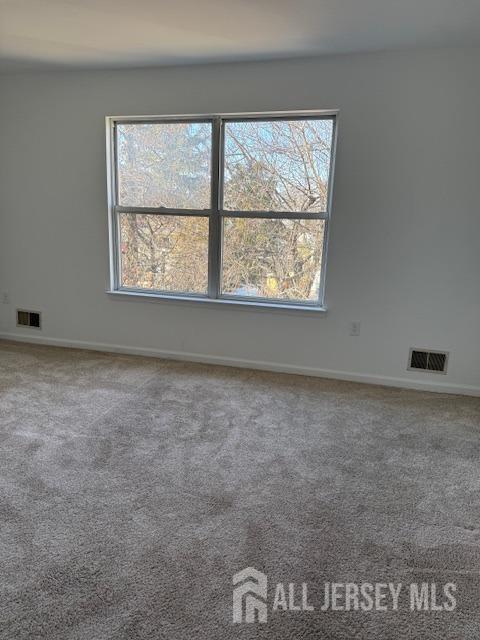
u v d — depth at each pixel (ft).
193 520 6.02
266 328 11.87
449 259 10.30
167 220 12.25
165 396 10.14
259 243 11.71
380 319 11.00
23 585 4.88
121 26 8.59
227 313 12.08
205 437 8.31
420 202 10.20
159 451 7.76
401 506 6.46
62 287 13.25
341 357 11.48
